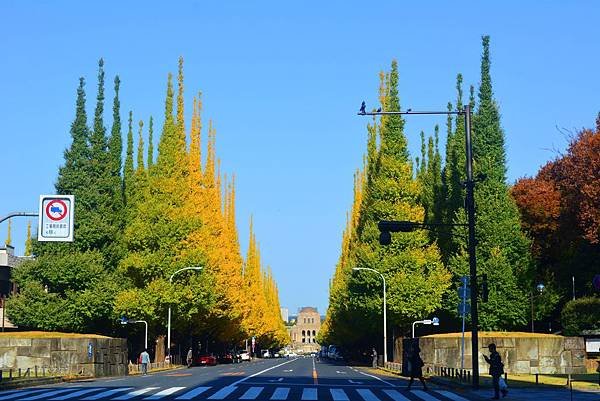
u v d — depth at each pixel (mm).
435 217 109875
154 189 102938
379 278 97500
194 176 117000
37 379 55562
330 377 69938
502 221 90125
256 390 47844
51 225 47250
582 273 95188
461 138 103875
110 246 92875
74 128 92375
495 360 43438
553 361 74250
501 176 91625
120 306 94250
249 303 172250
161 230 99625
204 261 103500
